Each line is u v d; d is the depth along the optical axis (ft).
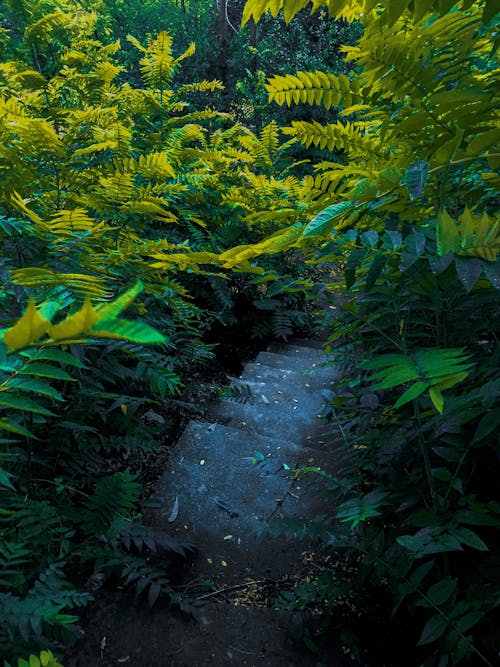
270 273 4.79
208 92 38.55
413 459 5.77
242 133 24.06
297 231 3.80
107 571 6.30
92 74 14.28
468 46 4.60
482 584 4.84
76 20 16.65
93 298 4.69
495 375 4.75
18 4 15.83
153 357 7.97
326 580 6.37
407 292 4.95
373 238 3.94
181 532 7.78
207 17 42.27
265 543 7.66
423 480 5.61
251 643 6.07
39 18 16.07
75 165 10.41
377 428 7.02
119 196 8.98
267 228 15.43
